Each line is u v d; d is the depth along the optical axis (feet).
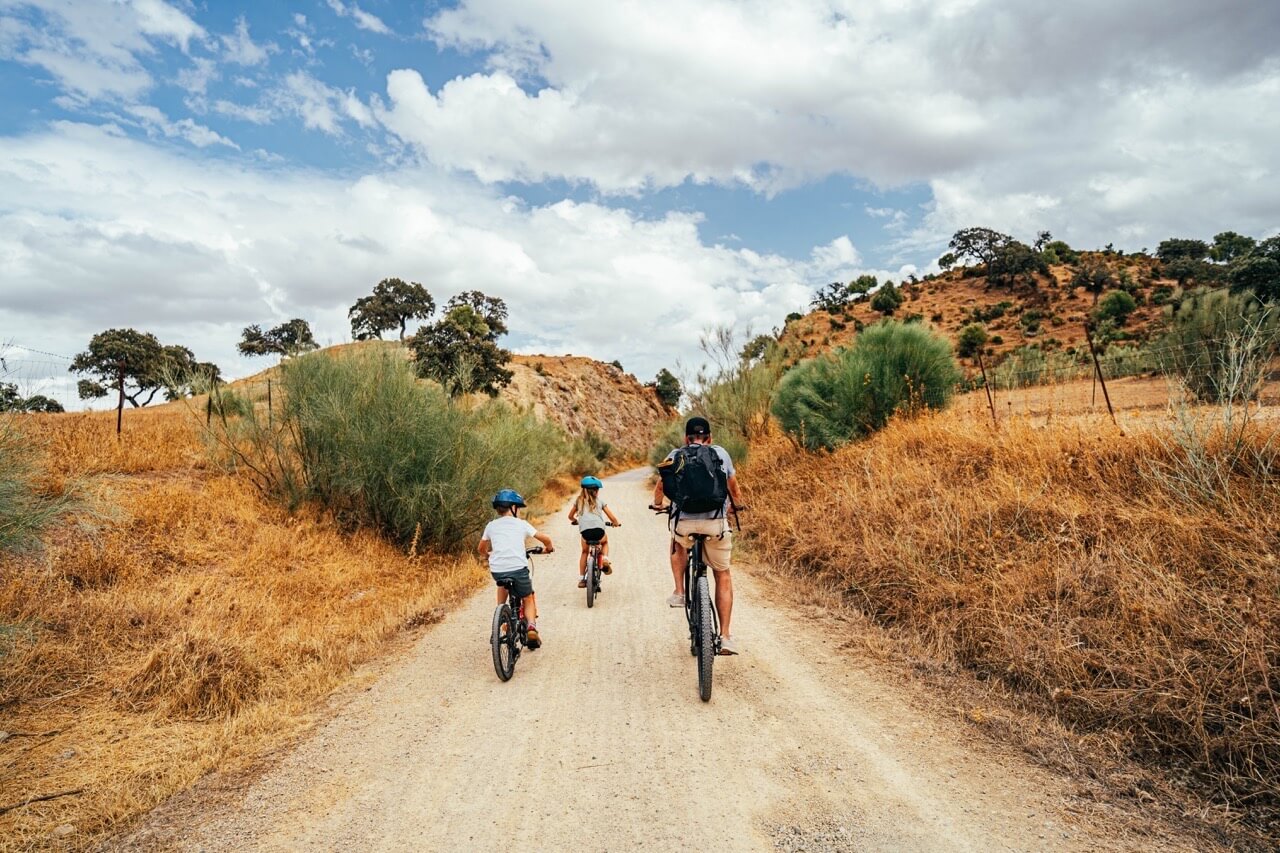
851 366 42.09
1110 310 300.40
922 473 27.50
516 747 13.32
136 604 20.25
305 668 17.83
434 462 33.01
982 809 10.59
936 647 17.62
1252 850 9.41
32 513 16.99
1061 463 23.22
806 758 12.46
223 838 10.44
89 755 13.34
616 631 21.63
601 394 306.35
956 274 489.67
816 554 27.27
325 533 30.48
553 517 56.70
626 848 9.81
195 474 33.60
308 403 33.76
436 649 20.07
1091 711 13.33
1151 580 15.49
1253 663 12.09
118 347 116.16
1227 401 20.52
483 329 156.56
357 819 10.86
